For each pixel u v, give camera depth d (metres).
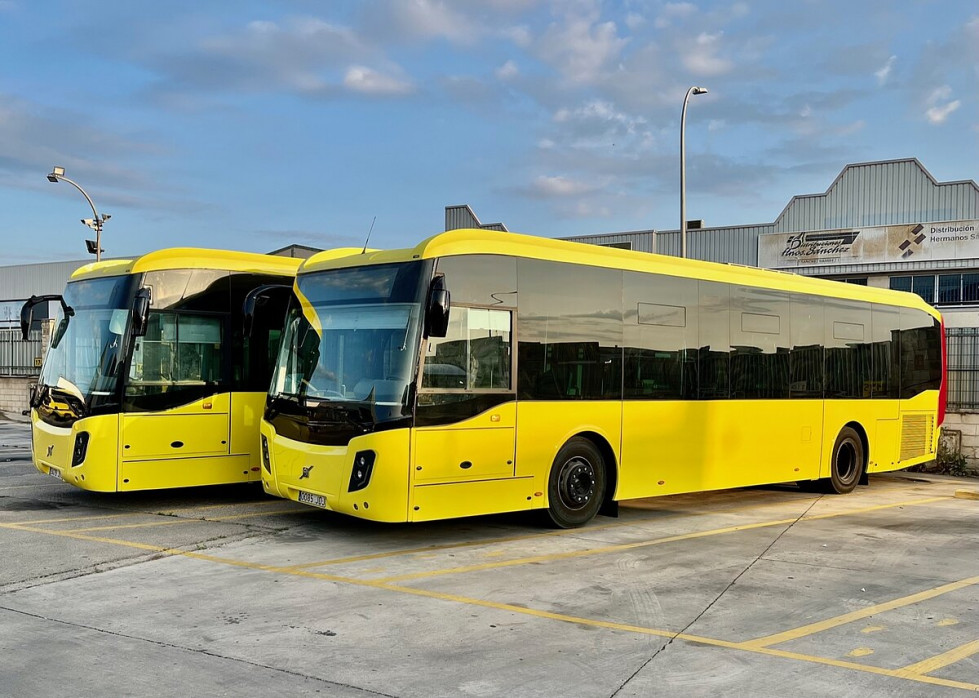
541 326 10.05
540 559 8.88
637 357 11.09
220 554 8.83
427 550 9.24
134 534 9.74
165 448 11.08
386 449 8.72
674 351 11.57
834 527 11.12
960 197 38.06
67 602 6.95
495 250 9.66
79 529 9.99
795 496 14.20
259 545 9.32
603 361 10.68
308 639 6.12
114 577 7.79
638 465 11.09
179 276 11.35
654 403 11.26
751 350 12.66
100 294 11.44
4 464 16.12
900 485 15.87
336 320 9.67
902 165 39.38
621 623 6.66
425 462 8.91
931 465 17.77
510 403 9.67
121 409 10.76
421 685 5.29
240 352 11.79
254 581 7.73
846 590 7.80
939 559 9.20
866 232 40.00
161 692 5.08
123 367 10.82
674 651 6.02
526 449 9.84
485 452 9.43
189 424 11.27
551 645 6.09
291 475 9.66
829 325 14.02
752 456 12.59
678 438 11.55
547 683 5.36
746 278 12.71
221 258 11.77
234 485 13.94
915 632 6.57
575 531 10.48
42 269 55.69
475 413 9.33
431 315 8.54
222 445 11.55
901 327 15.51
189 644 5.96
